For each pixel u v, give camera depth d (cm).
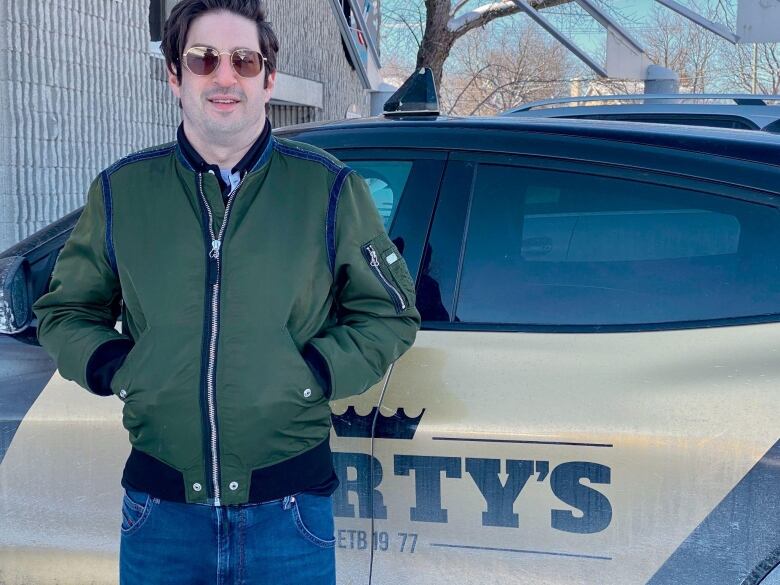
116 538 249
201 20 174
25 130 681
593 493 214
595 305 224
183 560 180
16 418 253
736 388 207
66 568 255
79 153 751
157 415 174
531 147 239
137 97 845
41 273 248
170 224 175
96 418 247
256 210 175
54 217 718
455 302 233
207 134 173
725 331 213
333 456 230
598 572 215
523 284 231
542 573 219
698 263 221
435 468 223
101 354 182
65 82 730
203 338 171
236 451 173
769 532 204
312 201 178
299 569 181
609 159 232
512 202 237
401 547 228
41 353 251
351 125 260
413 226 241
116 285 193
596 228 230
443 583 225
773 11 826
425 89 268
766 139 233
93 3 764
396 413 225
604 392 214
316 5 1257
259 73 176
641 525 211
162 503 179
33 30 684
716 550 207
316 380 177
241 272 172
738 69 2388
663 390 211
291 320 177
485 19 1181
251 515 177
